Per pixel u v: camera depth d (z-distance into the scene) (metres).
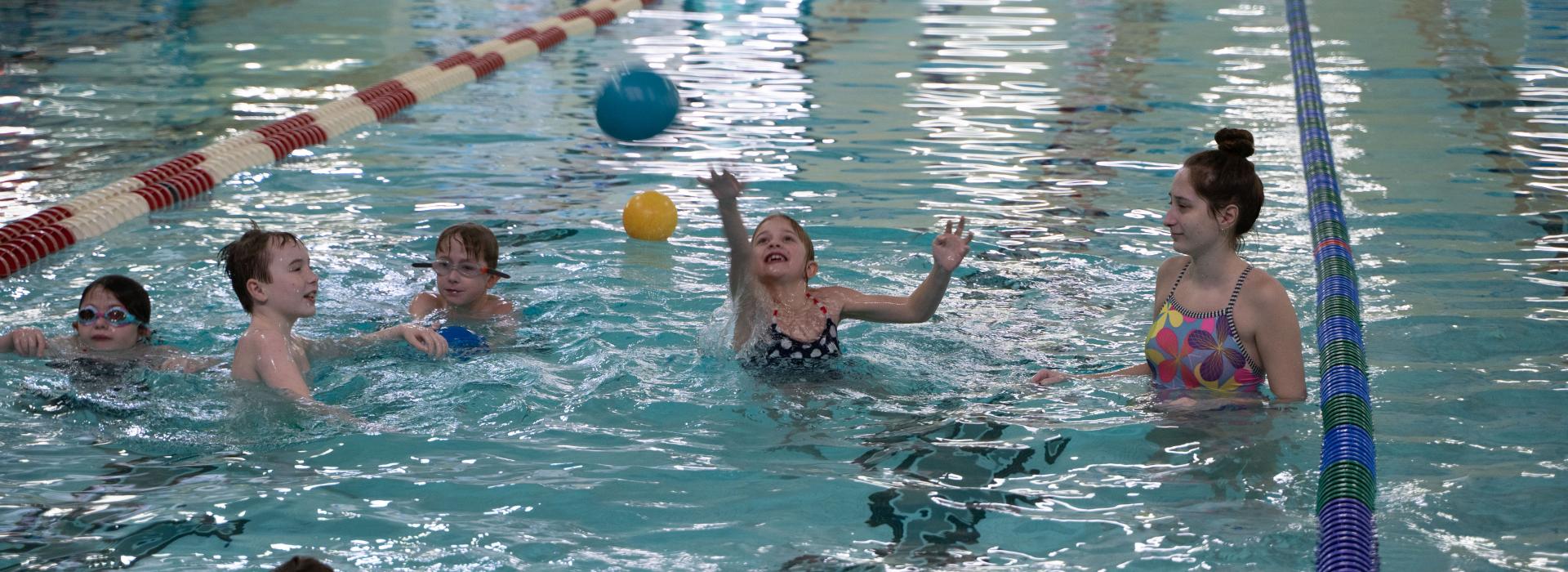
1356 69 10.79
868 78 10.63
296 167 7.59
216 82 10.38
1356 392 3.74
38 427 3.69
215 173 7.21
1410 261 5.47
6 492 3.22
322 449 3.55
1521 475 3.33
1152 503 3.20
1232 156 3.92
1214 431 3.66
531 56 11.80
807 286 4.71
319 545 2.94
